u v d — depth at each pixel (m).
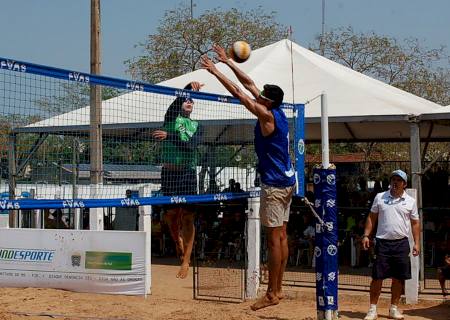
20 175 11.62
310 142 20.67
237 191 11.12
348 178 18.62
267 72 16.91
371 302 9.16
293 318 8.99
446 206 15.61
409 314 9.69
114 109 13.17
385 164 21.75
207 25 35.34
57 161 12.36
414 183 11.53
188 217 9.15
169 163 9.11
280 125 7.65
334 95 15.67
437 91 35.12
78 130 12.10
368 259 14.23
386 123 16.36
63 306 9.49
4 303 9.65
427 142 17.23
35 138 11.76
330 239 8.42
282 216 7.79
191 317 8.91
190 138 9.22
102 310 9.26
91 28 14.84
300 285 11.23
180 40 35.59
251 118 11.83
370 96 15.50
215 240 15.70
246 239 10.76
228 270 13.16
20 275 11.01
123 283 10.48
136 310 9.29
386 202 9.10
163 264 15.30
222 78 7.32
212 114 12.37
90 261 10.64
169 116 9.12
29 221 14.75
